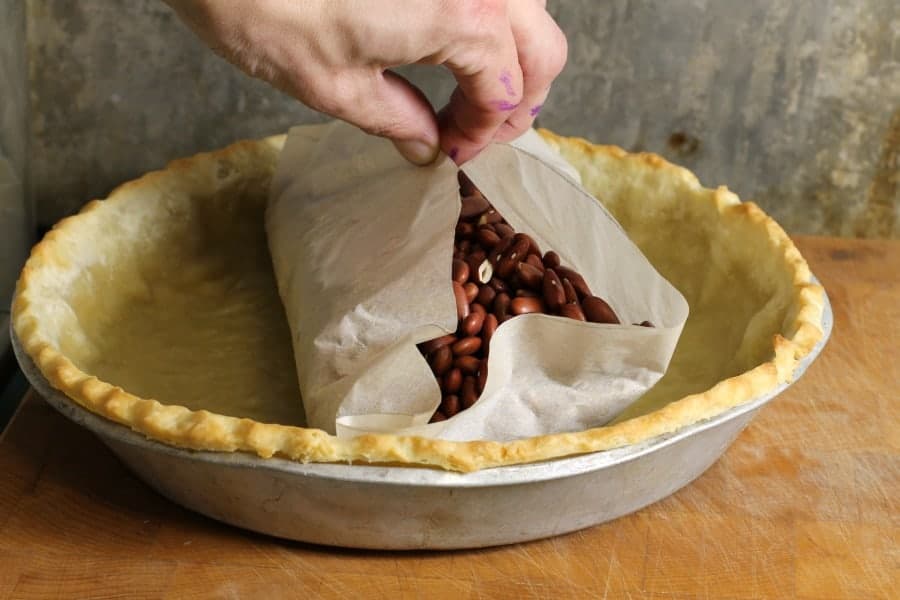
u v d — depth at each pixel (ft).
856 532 2.10
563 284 2.15
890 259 2.68
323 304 2.18
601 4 2.71
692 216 2.49
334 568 2.02
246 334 2.39
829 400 2.34
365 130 2.08
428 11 1.89
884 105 2.78
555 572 2.03
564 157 2.57
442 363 2.08
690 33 2.74
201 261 2.52
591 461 1.94
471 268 2.17
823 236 2.81
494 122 2.08
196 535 2.07
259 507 1.99
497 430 2.06
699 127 2.82
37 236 2.83
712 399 2.00
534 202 2.20
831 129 2.81
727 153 2.85
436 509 1.95
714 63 2.77
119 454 2.05
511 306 2.12
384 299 2.10
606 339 2.06
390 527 1.98
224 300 2.47
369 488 1.92
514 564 2.04
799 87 2.78
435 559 2.04
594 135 2.85
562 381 2.09
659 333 2.05
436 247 2.09
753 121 2.81
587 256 2.17
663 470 2.04
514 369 2.08
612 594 2.00
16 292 2.23
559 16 2.73
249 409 2.25
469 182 2.30
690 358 2.35
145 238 2.47
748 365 2.26
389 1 1.88
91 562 2.02
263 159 2.61
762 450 2.23
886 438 2.27
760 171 2.86
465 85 2.02
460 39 1.93
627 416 2.23
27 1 2.65
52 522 2.08
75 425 2.23
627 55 2.76
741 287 2.40
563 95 2.81
